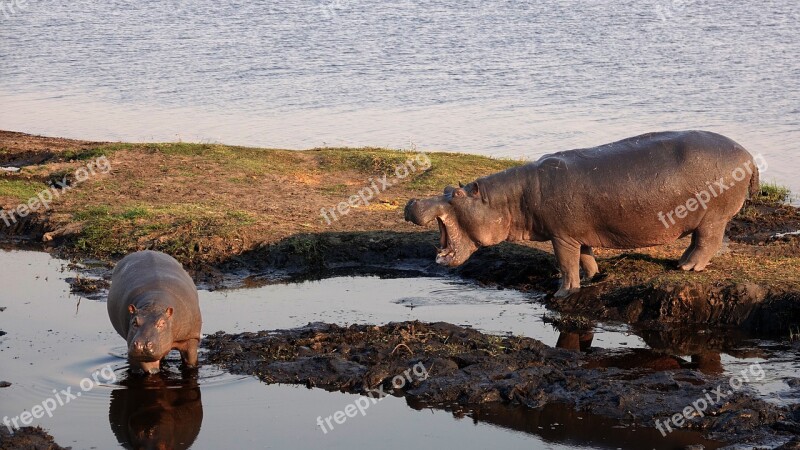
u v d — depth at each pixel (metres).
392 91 36.88
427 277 15.18
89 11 64.75
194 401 10.53
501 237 13.36
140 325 10.37
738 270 13.61
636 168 12.92
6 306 13.56
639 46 46.91
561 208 13.09
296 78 39.94
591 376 10.98
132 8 66.00
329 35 51.91
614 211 12.99
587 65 42.06
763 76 38.62
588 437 9.66
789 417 9.87
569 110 33.00
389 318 13.18
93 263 15.63
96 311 13.40
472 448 9.47
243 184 19.41
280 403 10.51
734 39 48.56
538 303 13.80
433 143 28.05
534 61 43.22
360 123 31.23
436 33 52.09
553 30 52.72
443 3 64.38
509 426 9.95
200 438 9.67
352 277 15.23
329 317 13.23
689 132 13.19
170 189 18.92
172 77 40.62
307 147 27.69
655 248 14.95
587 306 13.34
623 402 10.26
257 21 58.31
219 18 60.09
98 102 35.44
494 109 33.31
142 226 16.59
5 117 32.47
